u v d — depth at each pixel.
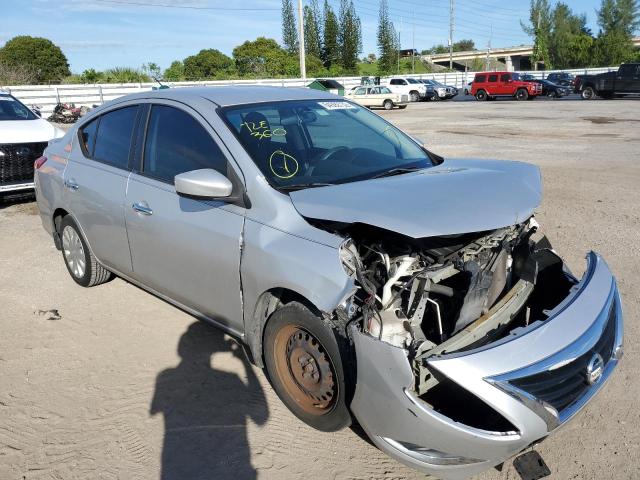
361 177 3.60
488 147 14.17
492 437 2.52
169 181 3.89
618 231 6.70
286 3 72.75
